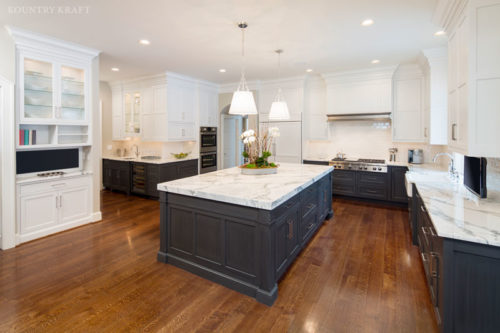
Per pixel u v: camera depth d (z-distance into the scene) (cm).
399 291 247
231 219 249
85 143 426
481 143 199
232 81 664
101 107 659
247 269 245
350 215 476
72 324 205
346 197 583
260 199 229
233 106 311
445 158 464
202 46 403
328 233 391
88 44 394
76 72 414
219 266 262
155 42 387
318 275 277
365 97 540
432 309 221
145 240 364
